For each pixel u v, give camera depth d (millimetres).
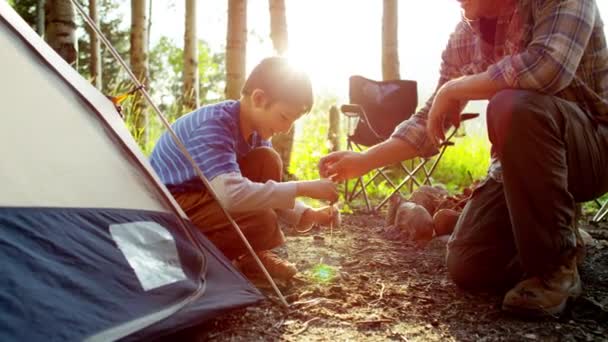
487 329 1805
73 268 1411
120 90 6141
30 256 1350
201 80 19844
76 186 1579
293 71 2125
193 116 2162
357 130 4789
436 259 2826
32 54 1657
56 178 1540
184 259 1738
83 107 1736
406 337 1739
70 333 1266
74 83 1746
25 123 1531
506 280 2143
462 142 8336
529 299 1856
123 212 1658
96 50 9875
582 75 1973
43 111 1595
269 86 2104
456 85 1982
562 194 1818
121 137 1798
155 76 23625
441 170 7215
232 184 1972
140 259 1593
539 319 1874
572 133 1881
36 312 1258
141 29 8859
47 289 1318
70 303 1331
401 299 2113
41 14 9117
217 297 1692
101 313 1366
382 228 3787
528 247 1838
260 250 2316
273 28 5922
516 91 1841
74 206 1540
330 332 1771
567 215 1835
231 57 5836
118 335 1339
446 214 3229
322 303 2035
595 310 1938
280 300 2053
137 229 1655
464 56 2361
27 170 1482
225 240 2182
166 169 2148
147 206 1767
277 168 2346
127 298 1461
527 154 1784
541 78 1813
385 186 5988
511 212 1860
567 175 1915
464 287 2211
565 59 1813
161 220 1777
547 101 1834
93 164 1666
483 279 2150
